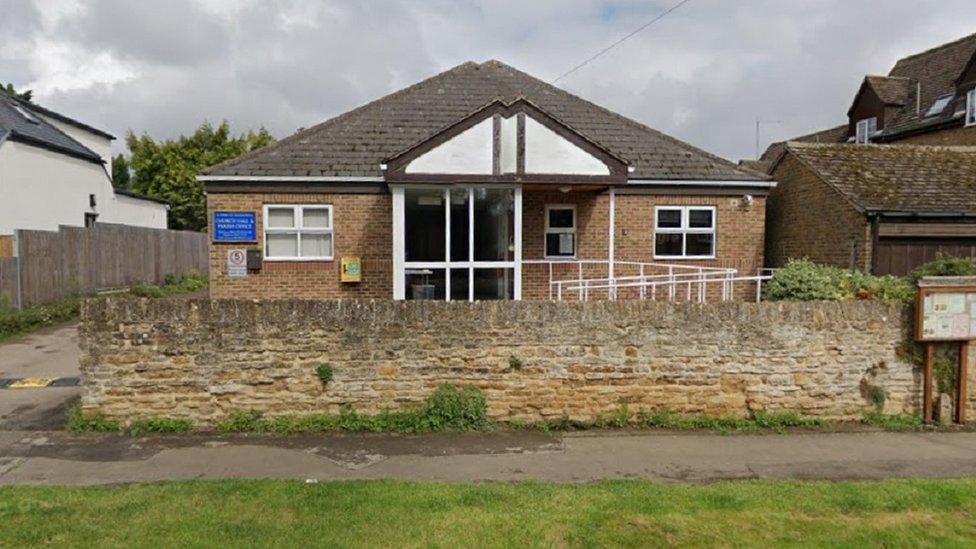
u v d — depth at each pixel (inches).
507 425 259.4
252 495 176.6
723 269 471.2
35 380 327.3
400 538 151.2
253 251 459.2
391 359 255.9
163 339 245.1
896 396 278.8
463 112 526.3
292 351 251.1
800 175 543.2
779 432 261.3
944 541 156.0
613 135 534.9
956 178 504.7
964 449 242.7
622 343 264.7
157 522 157.9
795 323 271.7
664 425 263.7
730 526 161.6
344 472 206.1
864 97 974.4
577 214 502.3
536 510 169.9
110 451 222.4
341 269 466.9
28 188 765.3
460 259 421.4
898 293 285.7
